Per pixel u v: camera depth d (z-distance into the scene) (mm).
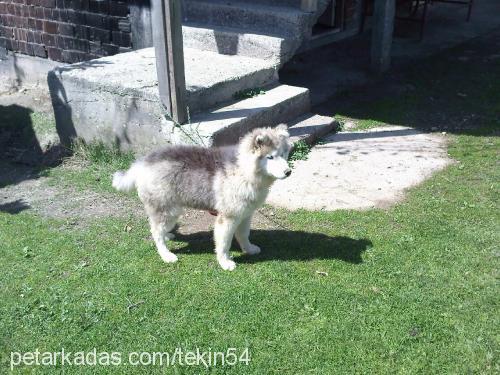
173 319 3812
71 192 5879
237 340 3605
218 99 6734
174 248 4770
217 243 4379
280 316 3828
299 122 7301
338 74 9719
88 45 9070
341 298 4020
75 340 3639
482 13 14352
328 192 5766
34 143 7422
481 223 5078
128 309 3904
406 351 3518
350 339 3611
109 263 4508
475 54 10828
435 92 8867
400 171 6227
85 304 3967
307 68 10023
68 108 6871
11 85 10500
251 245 4680
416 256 4570
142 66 7074
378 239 4840
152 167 4289
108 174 6270
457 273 4316
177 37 5629
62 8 9055
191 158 4285
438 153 6707
